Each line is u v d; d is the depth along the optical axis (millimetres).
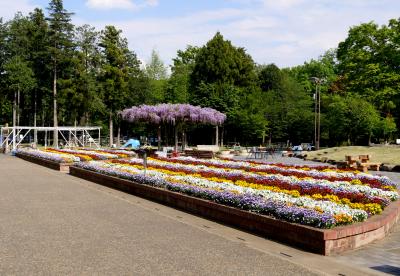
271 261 7094
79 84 61375
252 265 6848
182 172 16938
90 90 62094
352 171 17641
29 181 18766
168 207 12375
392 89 41875
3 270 6496
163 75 79438
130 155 30094
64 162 25234
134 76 71062
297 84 67062
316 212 8484
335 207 9297
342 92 55812
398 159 25719
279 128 58125
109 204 12742
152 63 79000
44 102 68688
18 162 31688
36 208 11836
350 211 8875
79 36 67812
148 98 70250
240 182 13555
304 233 7992
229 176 15141
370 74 43125
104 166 20156
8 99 69688
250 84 65250
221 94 58938
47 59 63594
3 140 54781
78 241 8234
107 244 8039
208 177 15148
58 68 63344
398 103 44344
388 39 43344
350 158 23719
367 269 6832
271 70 68500
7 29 66375
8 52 66500
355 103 45031
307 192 11555
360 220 8672
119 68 65250
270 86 67875
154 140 72438
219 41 64000
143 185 14398
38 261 6953
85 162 23500
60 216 10711
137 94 69938
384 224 8977
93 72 68562
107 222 10062
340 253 7750
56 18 59656
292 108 58656
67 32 61188
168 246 7938
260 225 9117
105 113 66312
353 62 45031
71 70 62656
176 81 66188
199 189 11922
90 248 7746
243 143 63375
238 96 58906
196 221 10406
